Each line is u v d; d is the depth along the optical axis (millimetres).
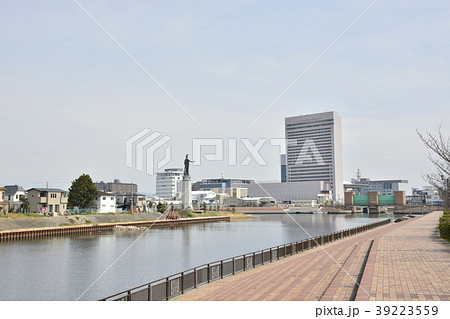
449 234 34375
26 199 98938
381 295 14508
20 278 37562
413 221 76625
